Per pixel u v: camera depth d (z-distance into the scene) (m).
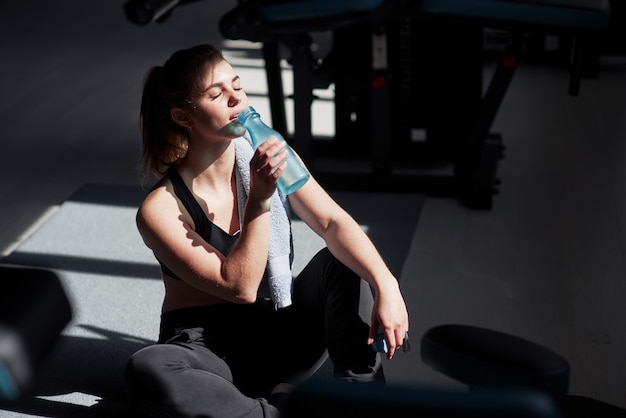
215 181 1.84
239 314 1.93
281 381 1.89
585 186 3.51
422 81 3.69
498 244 3.11
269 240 1.87
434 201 3.46
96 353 2.47
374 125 3.44
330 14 3.18
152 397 1.73
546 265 2.95
